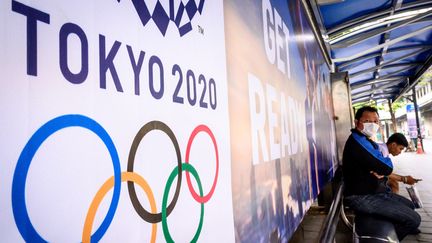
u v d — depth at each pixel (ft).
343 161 10.32
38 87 1.67
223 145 3.82
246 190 4.42
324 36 16.53
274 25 6.88
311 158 9.86
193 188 3.07
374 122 10.07
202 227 3.16
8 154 1.51
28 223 1.56
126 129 2.24
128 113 2.27
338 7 16.20
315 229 13.00
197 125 3.25
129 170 2.24
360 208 9.14
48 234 1.65
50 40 1.76
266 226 5.08
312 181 9.64
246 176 4.47
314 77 12.62
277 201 5.80
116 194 2.10
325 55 18.06
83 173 1.87
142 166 2.38
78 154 1.85
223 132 3.85
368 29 20.26
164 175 2.63
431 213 14.85
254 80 5.21
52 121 1.72
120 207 2.13
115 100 2.17
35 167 1.61
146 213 2.38
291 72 8.12
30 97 1.62
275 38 6.86
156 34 2.69
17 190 1.53
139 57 2.45
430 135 126.21
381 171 9.33
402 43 24.41
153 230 2.44
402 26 20.10
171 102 2.82
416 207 12.64
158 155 2.57
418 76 32.86
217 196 3.55
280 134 6.46
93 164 1.94
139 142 2.36
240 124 4.45
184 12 3.18
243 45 4.86
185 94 3.06
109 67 2.15
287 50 7.93
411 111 62.08
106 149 2.05
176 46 2.98
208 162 3.41
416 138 59.21
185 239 2.86
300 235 11.61
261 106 5.46
